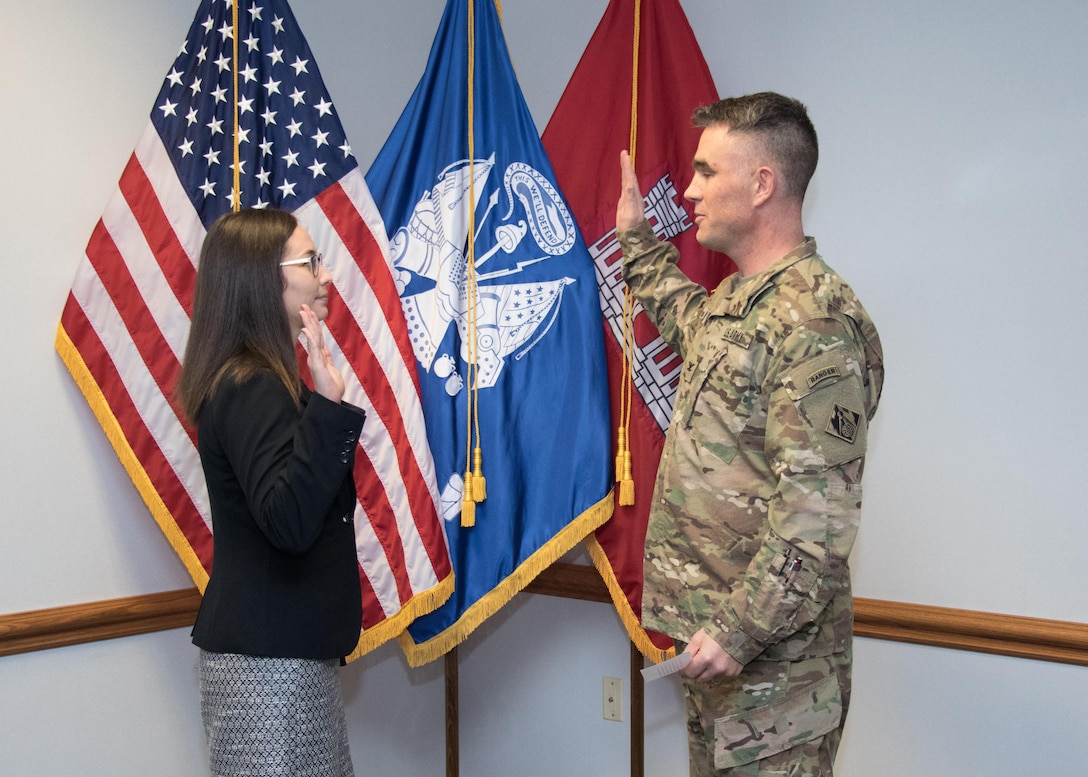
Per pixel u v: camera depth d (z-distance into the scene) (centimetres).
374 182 212
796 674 153
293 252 152
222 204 198
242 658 144
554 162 215
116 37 202
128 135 205
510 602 255
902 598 202
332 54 237
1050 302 184
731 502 158
